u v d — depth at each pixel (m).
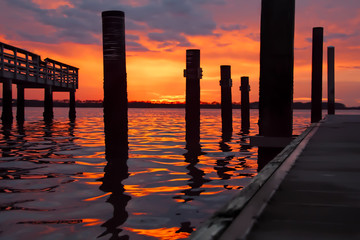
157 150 10.61
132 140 13.45
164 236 4.03
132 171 7.44
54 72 27.83
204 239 1.52
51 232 4.13
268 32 4.66
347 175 2.99
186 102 14.55
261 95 4.74
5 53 19.52
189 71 14.52
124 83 8.80
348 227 1.83
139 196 5.58
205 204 5.21
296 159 3.67
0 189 5.98
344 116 13.71
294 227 1.82
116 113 8.74
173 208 5.02
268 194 2.36
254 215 1.94
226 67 19.28
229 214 1.86
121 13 8.73
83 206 5.07
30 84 26.14
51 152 9.91
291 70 4.64
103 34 8.73
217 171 7.54
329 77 17.98
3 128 18.16
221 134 16.38
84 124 22.50
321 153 4.16
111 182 6.49
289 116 4.63
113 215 4.72
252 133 16.95
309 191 2.49
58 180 6.62
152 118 37.44
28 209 4.95
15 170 7.48
